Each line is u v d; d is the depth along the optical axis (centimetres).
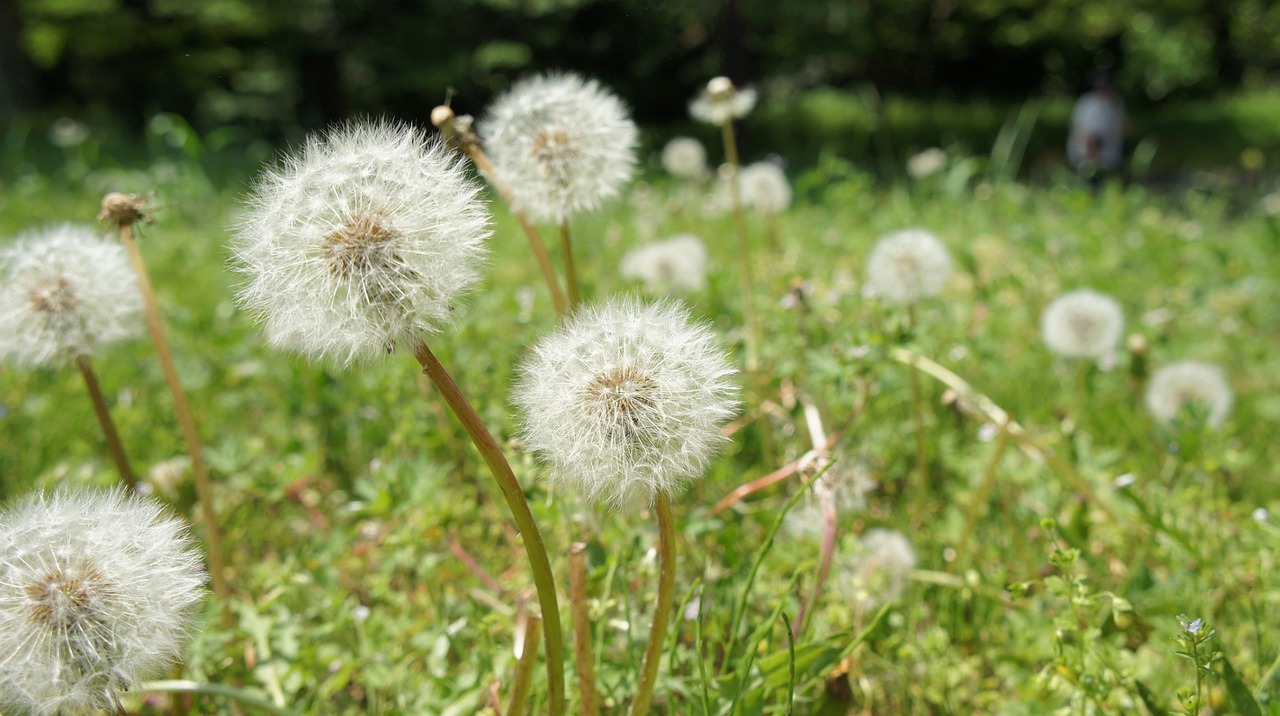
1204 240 87
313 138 25
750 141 256
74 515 25
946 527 41
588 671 27
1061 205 102
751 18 255
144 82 326
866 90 327
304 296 23
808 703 31
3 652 23
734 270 68
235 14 278
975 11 361
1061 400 56
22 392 57
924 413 51
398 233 23
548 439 25
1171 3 397
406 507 36
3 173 146
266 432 52
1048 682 29
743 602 27
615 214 99
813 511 36
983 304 60
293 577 36
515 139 35
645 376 25
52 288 34
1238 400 60
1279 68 444
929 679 34
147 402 56
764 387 46
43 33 296
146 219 34
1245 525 40
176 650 24
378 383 49
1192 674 31
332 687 33
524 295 56
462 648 34
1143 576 36
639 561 34
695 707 28
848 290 54
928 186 117
